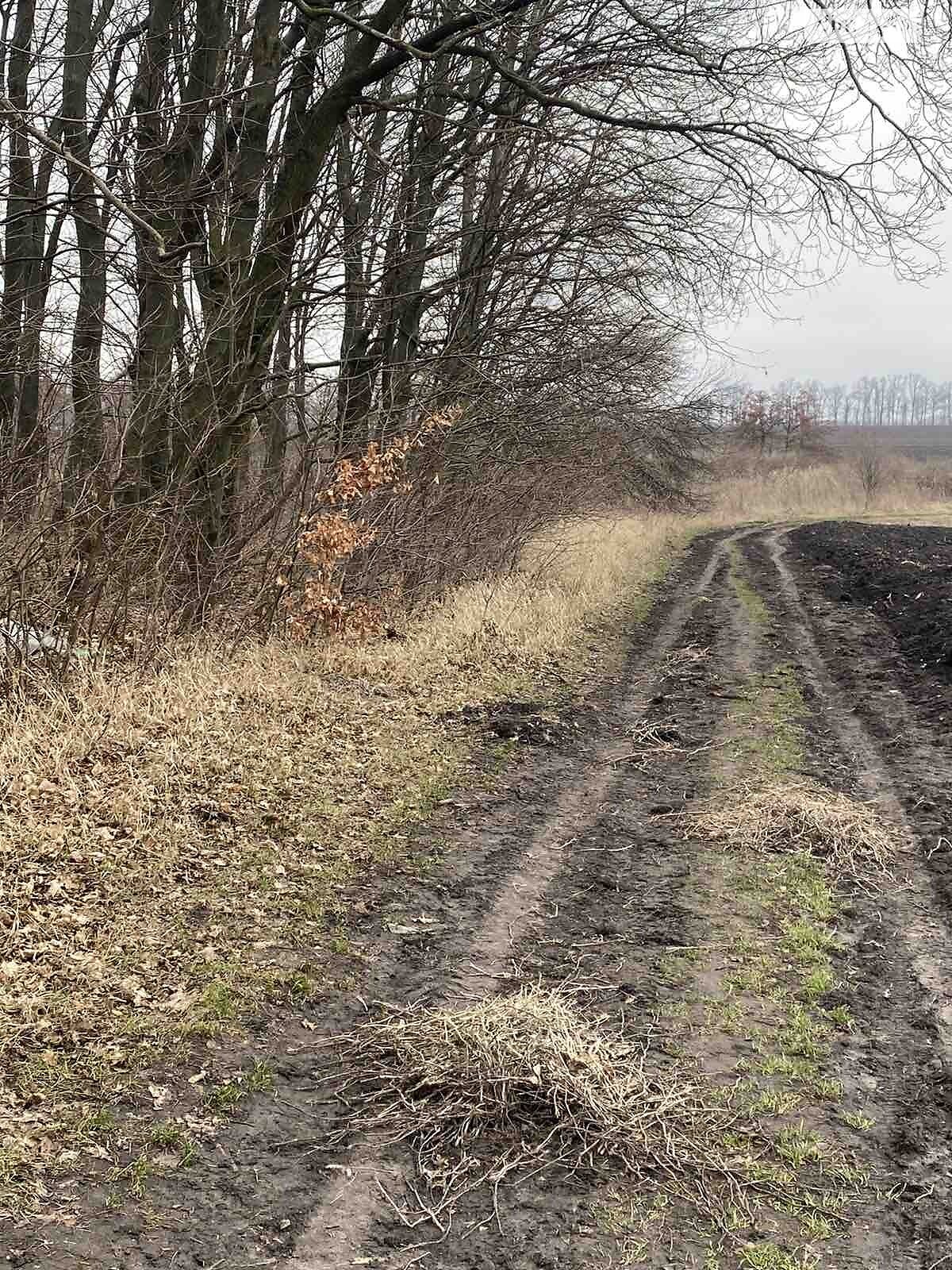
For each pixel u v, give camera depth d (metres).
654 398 19.08
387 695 9.85
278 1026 4.64
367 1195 3.63
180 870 5.90
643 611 17.05
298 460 11.06
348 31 12.16
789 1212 3.58
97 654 8.23
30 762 6.57
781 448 75.56
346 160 11.68
